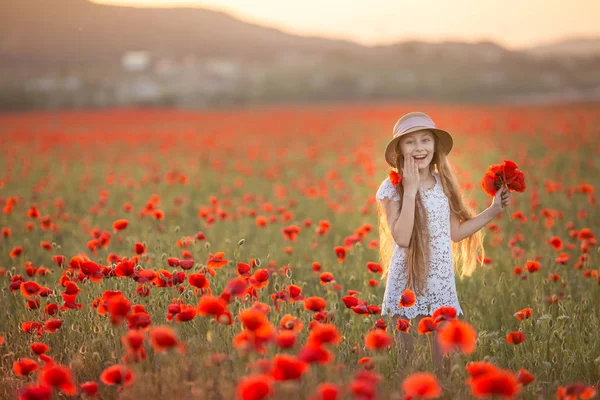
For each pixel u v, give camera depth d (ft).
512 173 17.06
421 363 15.14
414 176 16.96
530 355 16.03
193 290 18.17
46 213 39.47
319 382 13.05
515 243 27.09
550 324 18.67
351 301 15.74
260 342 11.44
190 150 90.58
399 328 15.14
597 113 141.69
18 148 95.86
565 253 25.85
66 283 16.31
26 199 47.88
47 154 87.56
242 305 17.21
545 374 15.56
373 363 13.17
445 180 18.33
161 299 17.44
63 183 57.36
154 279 16.48
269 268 22.16
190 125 156.35
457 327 11.02
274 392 11.41
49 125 161.89
